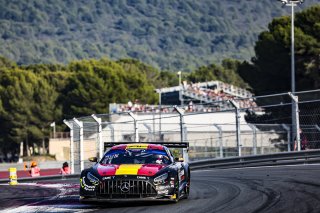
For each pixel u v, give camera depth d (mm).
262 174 49344
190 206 31531
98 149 69250
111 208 31781
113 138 68750
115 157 34500
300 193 34562
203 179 49062
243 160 63312
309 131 69312
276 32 137250
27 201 36969
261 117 120125
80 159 69750
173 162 34406
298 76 138125
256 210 29109
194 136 95000
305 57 135750
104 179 31734
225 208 30219
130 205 32719
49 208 32656
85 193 32031
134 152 34781
